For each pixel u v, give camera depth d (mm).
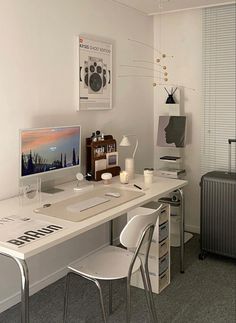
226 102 3598
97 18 3086
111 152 3086
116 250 2229
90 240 3215
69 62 2830
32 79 2531
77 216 2025
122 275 1912
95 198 2371
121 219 3596
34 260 2664
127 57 3537
